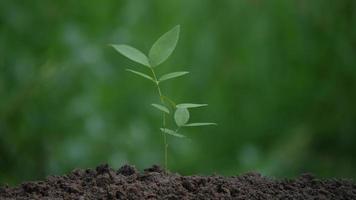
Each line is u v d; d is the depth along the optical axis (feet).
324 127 21.33
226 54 21.68
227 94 21.42
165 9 20.80
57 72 17.21
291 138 20.84
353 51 21.43
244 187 7.60
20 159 16.90
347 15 21.40
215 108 21.18
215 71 21.39
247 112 21.47
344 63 21.39
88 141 17.19
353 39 21.40
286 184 7.89
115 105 18.70
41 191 7.52
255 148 19.81
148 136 18.40
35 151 17.03
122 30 18.79
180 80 20.71
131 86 19.21
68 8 18.35
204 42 21.33
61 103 17.30
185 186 7.48
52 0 18.06
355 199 7.52
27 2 17.70
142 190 7.27
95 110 17.62
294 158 20.27
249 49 21.84
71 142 17.01
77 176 7.93
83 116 17.31
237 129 21.31
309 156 20.81
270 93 21.77
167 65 20.51
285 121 21.62
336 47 21.39
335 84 21.54
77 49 17.38
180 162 18.98
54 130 17.17
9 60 17.01
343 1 21.38
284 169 19.93
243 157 19.61
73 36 17.46
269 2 21.88
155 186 7.41
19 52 17.21
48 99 17.20
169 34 7.79
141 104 19.22
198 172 19.61
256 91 21.77
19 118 16.96
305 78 21.81
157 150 18.72
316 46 21.68
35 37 17.63
